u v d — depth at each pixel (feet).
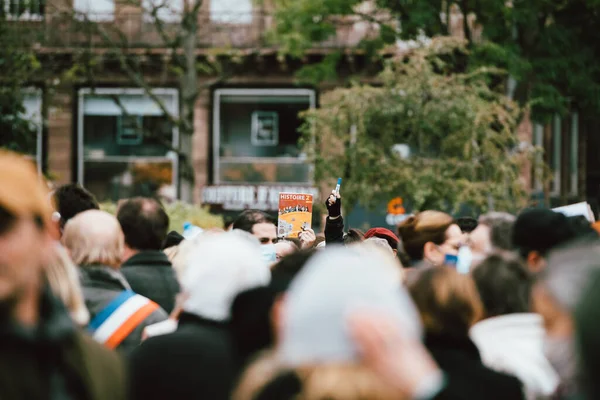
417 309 13.85
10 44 81.92
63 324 9.37
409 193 66.23
